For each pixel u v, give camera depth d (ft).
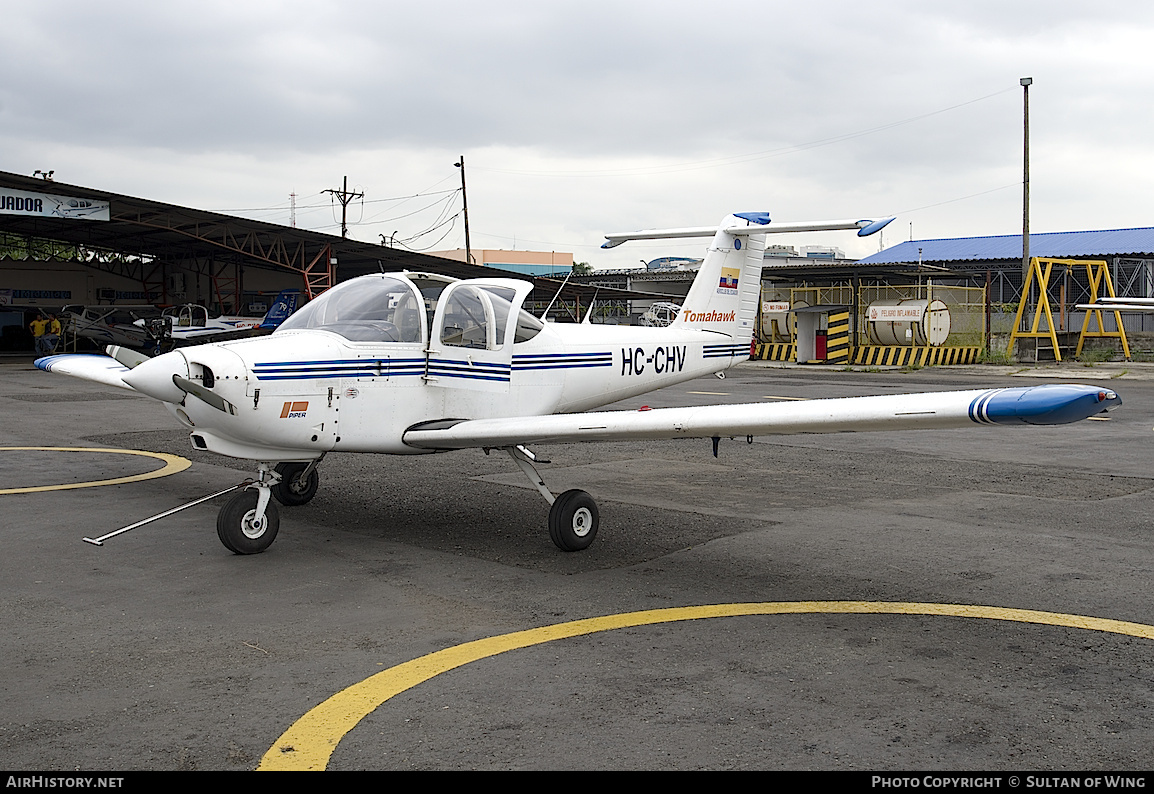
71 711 11.74
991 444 37.58
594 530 20.47
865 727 11.25
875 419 15.35
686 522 23.03
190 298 132.26
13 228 113.39
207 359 18.20
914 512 24.22
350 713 11.68
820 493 27.02
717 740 10.90
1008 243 148.05
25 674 12.98
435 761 10.37
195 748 10.71
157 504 24.67
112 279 131.75
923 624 15.24
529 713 11.68
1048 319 93.81
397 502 25.18
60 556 19.33
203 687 12.53
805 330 94.99
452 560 19.26
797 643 14.30
